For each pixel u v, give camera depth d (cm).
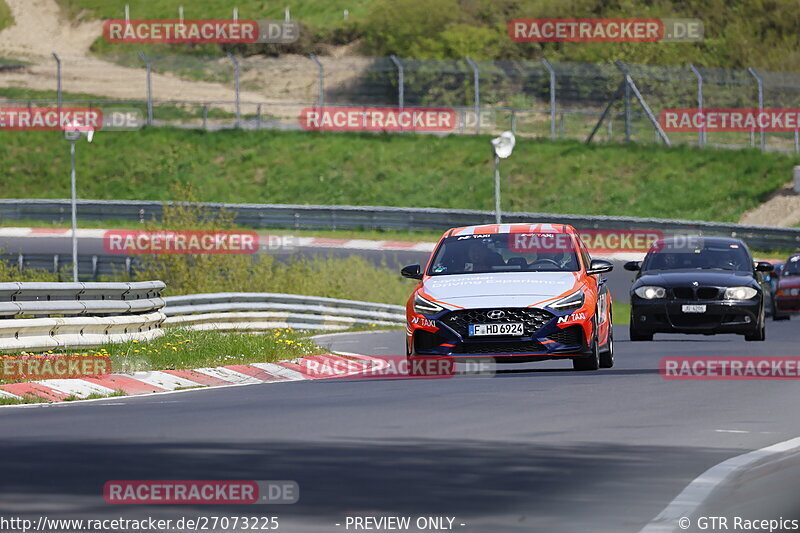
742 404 4594
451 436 3681
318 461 3184
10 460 3194
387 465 3123
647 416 4212
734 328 7844
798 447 3494
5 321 5975
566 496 2747
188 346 6706
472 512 2567
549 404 4569
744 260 8312
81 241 17438
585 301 5775
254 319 10006
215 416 4228
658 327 7969
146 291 7262
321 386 5572
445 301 5759
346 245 17875
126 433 3759
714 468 3123
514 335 5681
